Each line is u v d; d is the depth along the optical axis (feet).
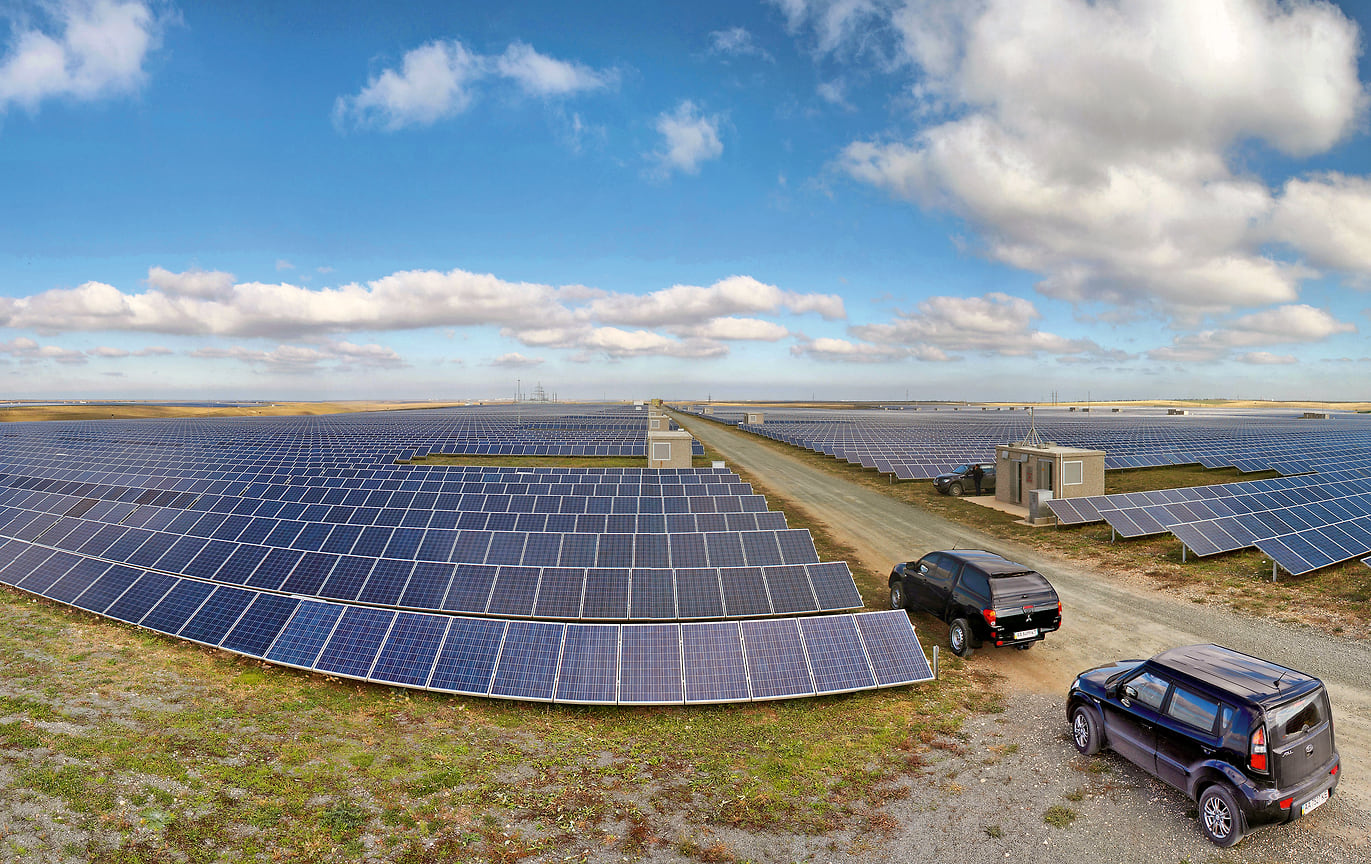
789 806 31.68
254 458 189.98
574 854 27.76
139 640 54.54
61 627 57.47
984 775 34.47
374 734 38.93
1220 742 28.37
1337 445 209.77
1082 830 29.50
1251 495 96.73
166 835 27.68
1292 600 63.72
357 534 77.36
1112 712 34.50
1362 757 35.47
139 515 91.71
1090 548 87.15
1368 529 81.71
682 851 28.09
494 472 143.23
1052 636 56.24
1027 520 106.32
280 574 65.10
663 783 33.78
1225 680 29.96
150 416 631.56
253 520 82.89
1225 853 27.73
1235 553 81.41
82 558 66.59
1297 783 27.71
